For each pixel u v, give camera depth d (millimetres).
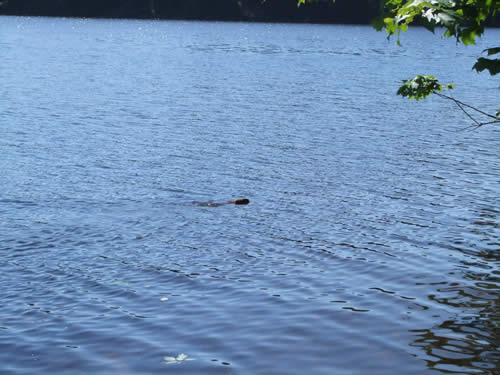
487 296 11367
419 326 10117
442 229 15430
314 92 45094
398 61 75750
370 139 27969
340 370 8781
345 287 11805
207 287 11828
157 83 48500
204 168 22078
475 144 26922
